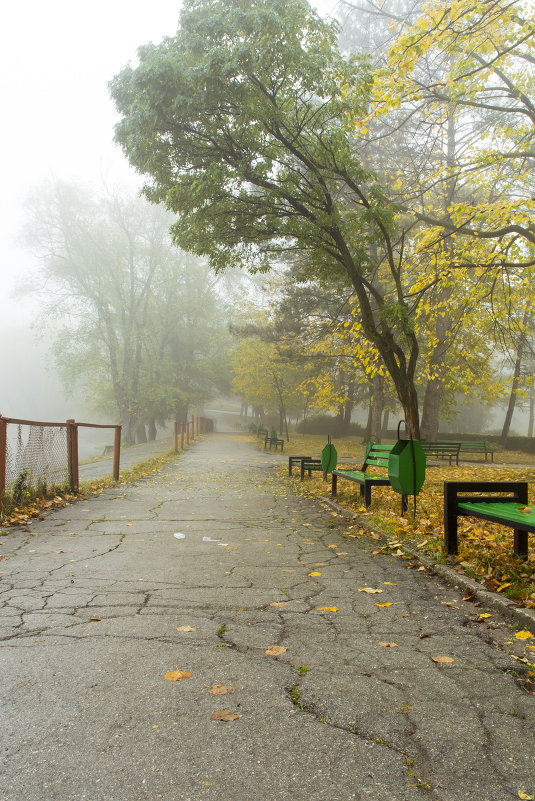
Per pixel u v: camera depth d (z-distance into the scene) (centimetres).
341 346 2619
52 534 698
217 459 2248
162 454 2330
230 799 191
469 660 311
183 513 895
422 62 1505
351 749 222
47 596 430
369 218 1161
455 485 536
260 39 981
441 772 208
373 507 883
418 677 289
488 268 1255
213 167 1046
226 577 494
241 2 1074
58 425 1004
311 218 1203
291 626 366
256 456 2477
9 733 230
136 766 208
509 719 247
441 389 2833
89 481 1284
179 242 1227
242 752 218
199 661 306
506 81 1275
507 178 1339
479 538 595
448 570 488
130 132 1145
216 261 1280
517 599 399
